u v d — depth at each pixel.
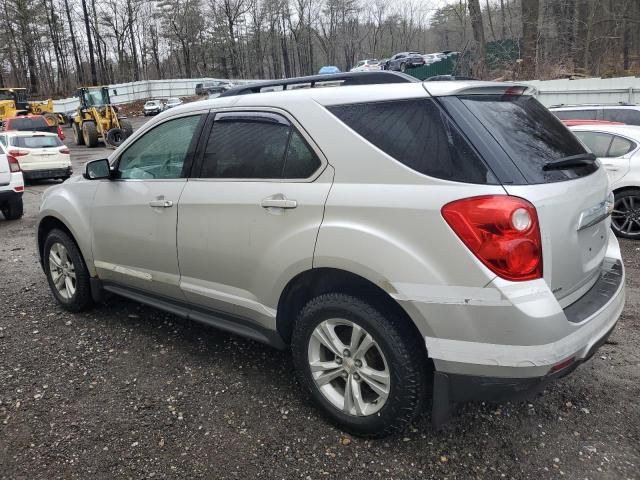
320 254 2.70
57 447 2.81
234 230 3.12
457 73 25.41
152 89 53.84
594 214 2.73
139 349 3.92
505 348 2.30
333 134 2.77
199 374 3.55
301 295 3.04
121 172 4.00
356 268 2.58
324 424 2.96
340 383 2.96
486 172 2.37
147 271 3.78
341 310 2.73
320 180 2.79
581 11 25.84
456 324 2.37
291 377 3.49
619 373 3.48
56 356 3.82
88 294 4.53
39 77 64.50
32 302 4.98
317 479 2.55
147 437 2.88
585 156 2.77
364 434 2.81
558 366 2.35
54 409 3.15
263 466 2.64
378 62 48.50
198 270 3.40
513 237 2.28
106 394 3.31
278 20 74.38
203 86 51.84
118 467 2.65
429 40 71.19
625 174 7.07
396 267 2.46
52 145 15.66
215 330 4.26
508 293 2.27
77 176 4.64
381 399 2.69
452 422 2.96
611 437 2.82
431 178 2.45
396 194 2.51
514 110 2.76
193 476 2.59
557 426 2.92
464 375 2.41
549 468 2.59
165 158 3.67
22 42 60.38
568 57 25.61
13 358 3.80
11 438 2.88
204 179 3.35
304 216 2.79
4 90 32.03
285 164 2.95
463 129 2.46
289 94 3.03
